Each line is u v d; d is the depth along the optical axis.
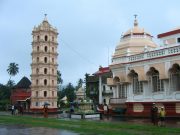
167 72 36.62
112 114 45.25
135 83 42.47
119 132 22.62
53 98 74.00
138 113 41.12
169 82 36.84
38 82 73.12
